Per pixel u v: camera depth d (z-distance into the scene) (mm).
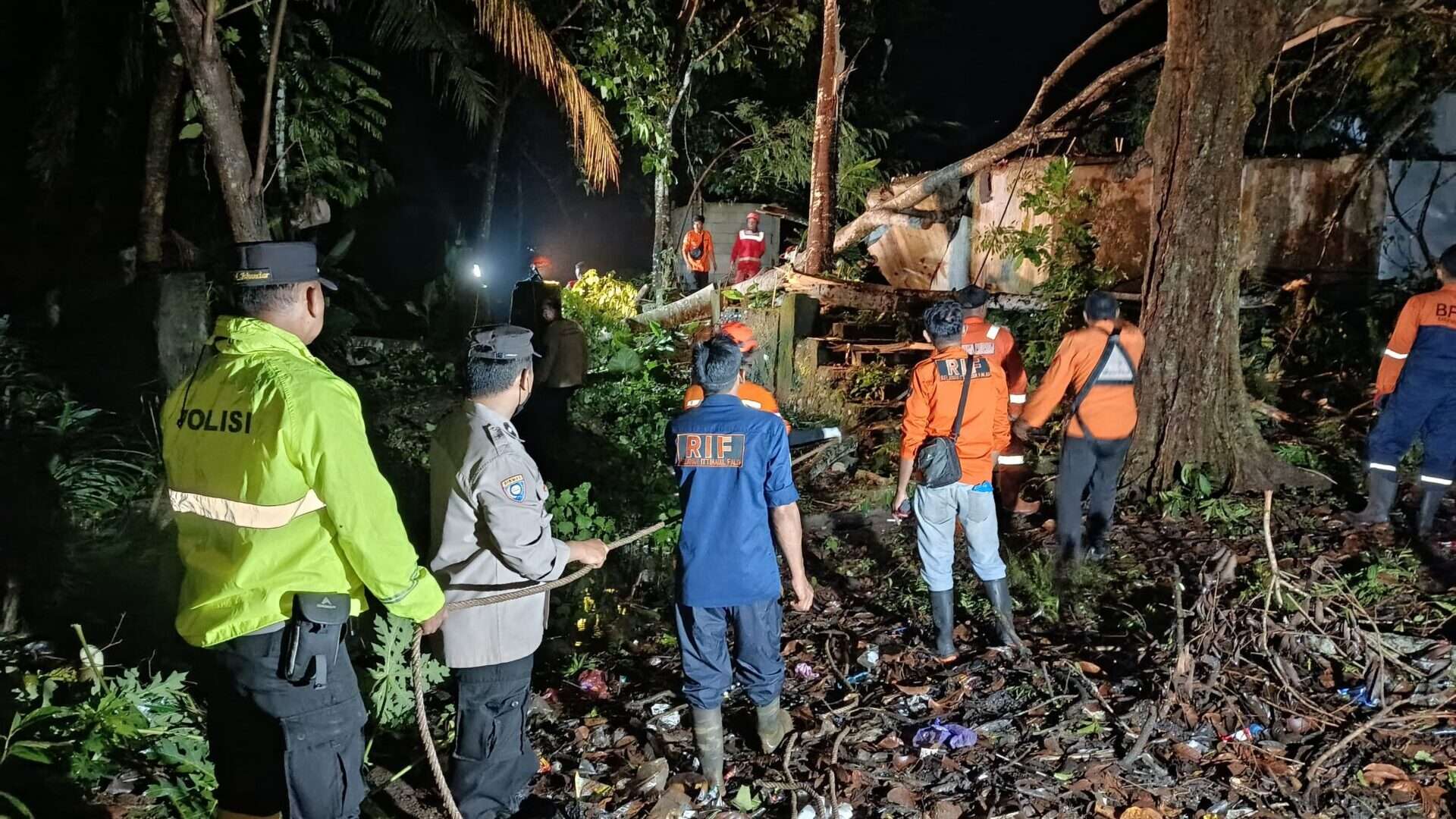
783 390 10570
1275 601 5281
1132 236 11781
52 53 10281
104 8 10016
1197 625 4918
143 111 10773
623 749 4445
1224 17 7031
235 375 2793
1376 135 12055
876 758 4312
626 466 8078
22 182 10562
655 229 17953
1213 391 7426
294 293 2898
